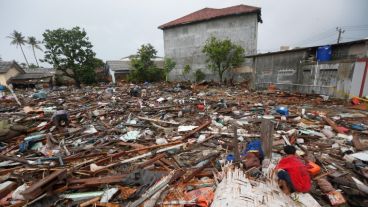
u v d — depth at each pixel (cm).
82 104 1538
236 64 2542
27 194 349
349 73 1373
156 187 396
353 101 1259
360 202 360
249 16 2631
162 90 2216
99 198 389
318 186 405
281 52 1834
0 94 2100
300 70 1745
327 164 509
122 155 610
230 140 695
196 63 3077
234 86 2475
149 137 776
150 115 1120
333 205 356
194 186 409
